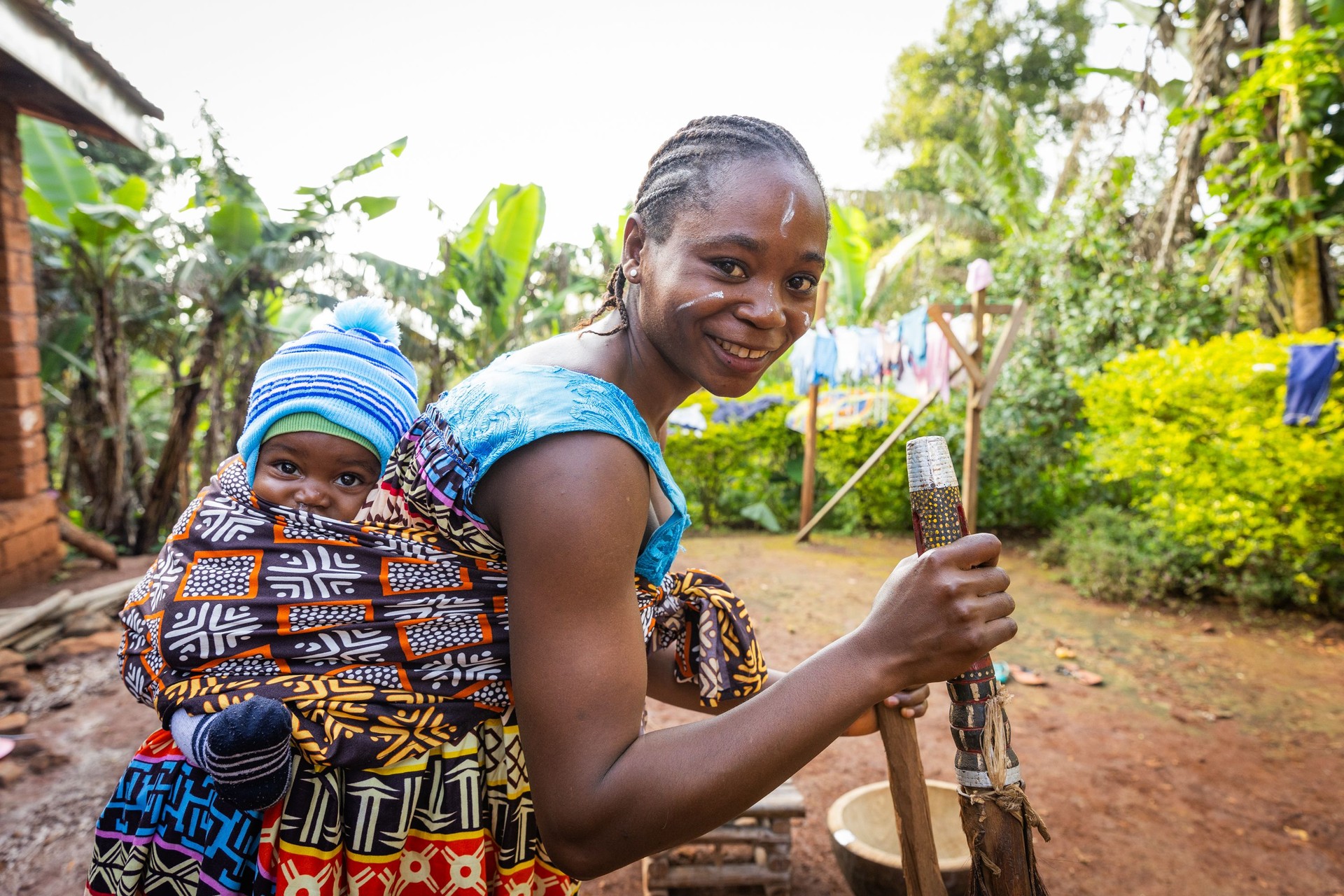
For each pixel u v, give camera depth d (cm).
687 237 102
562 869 95
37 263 750
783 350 108
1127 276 822
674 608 139
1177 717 446
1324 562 599
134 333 811
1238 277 783
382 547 108
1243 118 714
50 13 524
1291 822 346
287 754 99
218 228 716
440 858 108
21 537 605
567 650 90
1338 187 729
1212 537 615
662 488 109
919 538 125
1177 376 617
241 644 107
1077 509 830
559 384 99
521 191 813
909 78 2278
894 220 1792
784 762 92
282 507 113
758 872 283
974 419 722
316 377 125
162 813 110
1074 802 361
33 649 490
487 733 112
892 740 133
